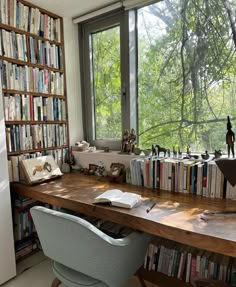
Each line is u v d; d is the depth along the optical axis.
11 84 1.99
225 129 1.88
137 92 2.37
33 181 1.98
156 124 2.26
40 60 2.22
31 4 2.12
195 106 2.01
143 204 1.51
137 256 1.34
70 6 2.23
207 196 1.65
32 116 2.17
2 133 1.76
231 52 1.81
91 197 1.67
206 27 1.91
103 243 1.12
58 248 1.25
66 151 2.53
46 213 1.19
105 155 2.29
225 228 1.16
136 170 1.94
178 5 2.03
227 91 1.85
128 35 2.27
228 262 1.50
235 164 1.29
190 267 1.60
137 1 2.11
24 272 1.96
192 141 2.06
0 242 1.78
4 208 1.80
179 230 1.17
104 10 2.27
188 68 2.02
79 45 2.65
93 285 1.21
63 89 2.47
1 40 1.90
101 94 2.61
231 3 1.79
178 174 1.75
